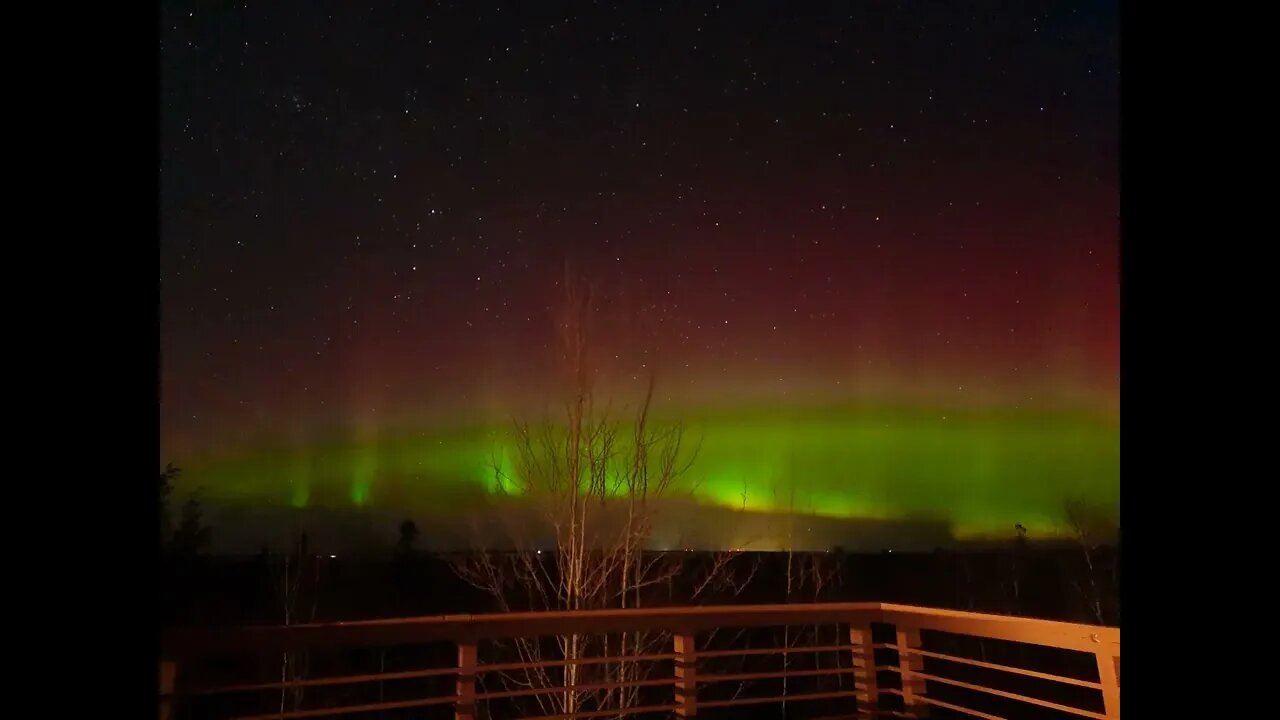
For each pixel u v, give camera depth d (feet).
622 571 28.30
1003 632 13.80
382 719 31.24
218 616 29.04
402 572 31.14
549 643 28.53
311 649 12.29
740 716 26.07
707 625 15.19
